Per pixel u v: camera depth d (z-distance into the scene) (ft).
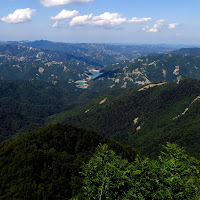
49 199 165.07
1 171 196.75
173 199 70.74
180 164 84.53
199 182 77.05
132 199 75.61
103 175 82.84
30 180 179.83
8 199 161.17
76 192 171.83
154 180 78.84
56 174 191.93
